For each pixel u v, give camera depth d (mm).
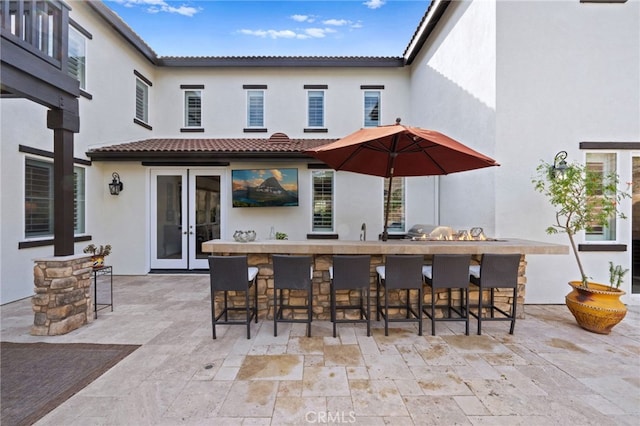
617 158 5125
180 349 3402
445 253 3961
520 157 5094
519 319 4383
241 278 3641
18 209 5203
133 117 8141
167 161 7266
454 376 2854
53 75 3732
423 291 4430
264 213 7703
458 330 3965
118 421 2266
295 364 3066
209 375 2863
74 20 6277
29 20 3566
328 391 2615
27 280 5344
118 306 4973
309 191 7730
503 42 5055
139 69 8367
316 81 9070
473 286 4410
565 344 3547
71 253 4113
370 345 3508
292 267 3701
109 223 7301
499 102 5078
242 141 8562
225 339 3668
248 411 2367
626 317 4496
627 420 2270
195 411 2367
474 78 5664
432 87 7484
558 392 2609
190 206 7609
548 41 5074
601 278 5133
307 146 7656
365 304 4363
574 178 4344
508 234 5102
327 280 4363
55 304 3783
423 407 2414
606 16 5082
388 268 3729
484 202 5418
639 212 5184
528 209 5117
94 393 2590
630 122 5113
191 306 4965
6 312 4613
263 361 3127
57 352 3328
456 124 6332
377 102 9109
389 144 4465
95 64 6879
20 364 3072
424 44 7918
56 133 3986
